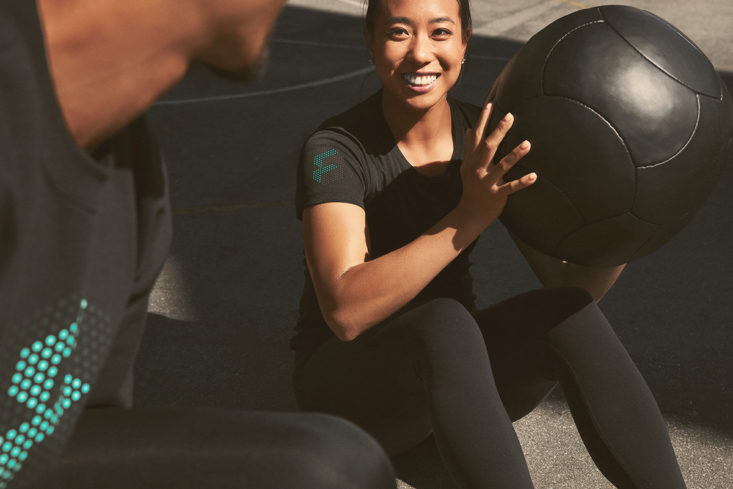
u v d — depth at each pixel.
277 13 0.67
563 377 1.76
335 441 0.95
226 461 0.93
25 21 0.57
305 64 7.20
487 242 3.74
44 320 0.64
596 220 1.54
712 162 1.55
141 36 0.62
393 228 1.84
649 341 2.98
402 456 2.21
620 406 1.69
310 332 1.97
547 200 1.54
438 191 1.84
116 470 0.95
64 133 0.61
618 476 1.68
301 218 1.74
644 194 1.51
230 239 3.72
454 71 1.75
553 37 1.56
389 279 1.58
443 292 1.96
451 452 1.56
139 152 0.83
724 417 2.54
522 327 1.82
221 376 2.66
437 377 1.60
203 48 0.65
